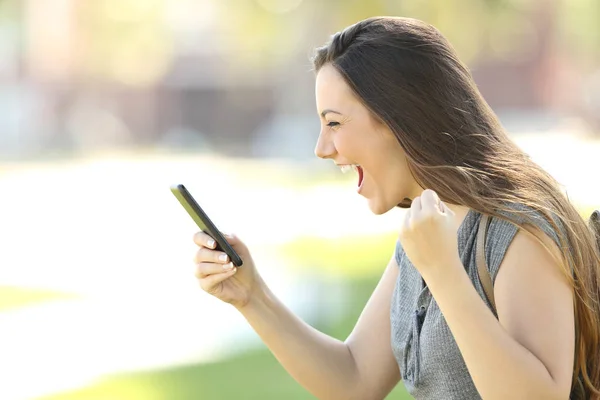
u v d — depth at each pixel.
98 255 24.22
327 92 4.56
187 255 23.97
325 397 5.10
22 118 82.38
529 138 62.19
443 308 4.00
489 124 4.50
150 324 16.17
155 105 84.44
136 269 21.94
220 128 84.31
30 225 30.69
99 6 80.19
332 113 4.55
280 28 58.03
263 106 83.44
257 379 12.81
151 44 80.88
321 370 5.06
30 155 71.75
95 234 28.39
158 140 84.50
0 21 82.75
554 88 77.56
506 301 4.15
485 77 79.00
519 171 4.38
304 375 5.07
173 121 84.50
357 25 4.59
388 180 4.57
